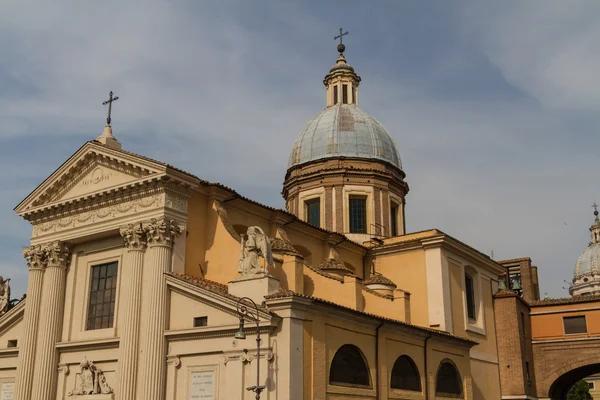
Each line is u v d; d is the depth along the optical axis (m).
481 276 41.75
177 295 26.42
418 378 30.00
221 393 23.86
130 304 26.83
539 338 43.91
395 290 32.81
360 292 31.11
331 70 50.53
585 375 47.03
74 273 31.03
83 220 30.52
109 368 27.58
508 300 42.22
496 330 42.09
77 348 28.97
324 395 23.75
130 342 26.30
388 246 39.12
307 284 29.95
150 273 26.95
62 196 31.97
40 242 31.81
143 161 28.33
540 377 43.22
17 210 32.88
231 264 28.48
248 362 23.41
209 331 24.50
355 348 26.27
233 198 31.05
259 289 24.31
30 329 30.47
